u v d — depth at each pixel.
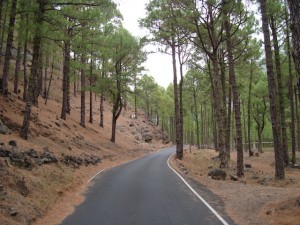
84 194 13.56
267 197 11.93
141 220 9.20
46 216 9.76
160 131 83.62
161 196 13.09
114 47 35.84
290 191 12.83
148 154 47.38
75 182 15.70
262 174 23.03
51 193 12.11
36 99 31.47
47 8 18.38
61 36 18.98
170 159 35.88
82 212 10.27
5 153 13.00
